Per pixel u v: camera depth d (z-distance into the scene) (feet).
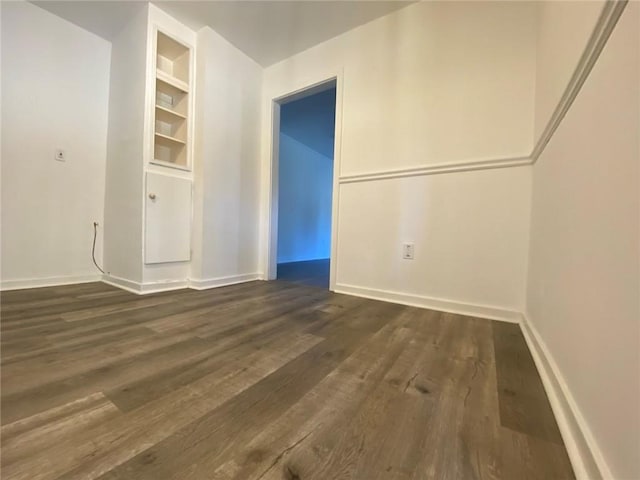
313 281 8.59
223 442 1.91
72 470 1.64
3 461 1.68
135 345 3.52
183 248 7.04
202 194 7.06
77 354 3.22
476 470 1.72
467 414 2.29
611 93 1.70
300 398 2.47
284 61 8.24
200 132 7.05
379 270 6.42
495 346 3.76
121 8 6.46
